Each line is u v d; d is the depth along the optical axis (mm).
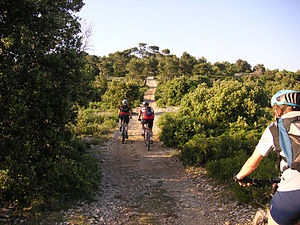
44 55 4789
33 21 4703
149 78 114688
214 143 7387
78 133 11805
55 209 4340
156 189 5848
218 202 4938
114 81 26781
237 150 7133
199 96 13883
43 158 4715
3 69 4109
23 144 4363
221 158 6797
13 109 4023
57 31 4984
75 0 5625
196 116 12477
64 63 4840
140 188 5922
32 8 4484
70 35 5371
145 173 7105
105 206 4805
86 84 5641
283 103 1973
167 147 10203
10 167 4047
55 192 4762
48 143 4879
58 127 5129
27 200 4160
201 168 7227
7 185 3877
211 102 11891
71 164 5000
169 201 5121
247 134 8555
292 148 1768
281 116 1938
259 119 11305
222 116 11336
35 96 4516
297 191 1771
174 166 7715
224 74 110750
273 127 1919
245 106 11391
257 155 1969
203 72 85625
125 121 11250
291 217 1777
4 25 4480
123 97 25578
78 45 5492
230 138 7586
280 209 1821
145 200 5172
